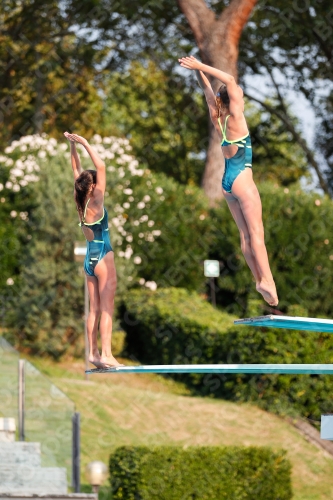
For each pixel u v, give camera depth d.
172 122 53.38
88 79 50.81
